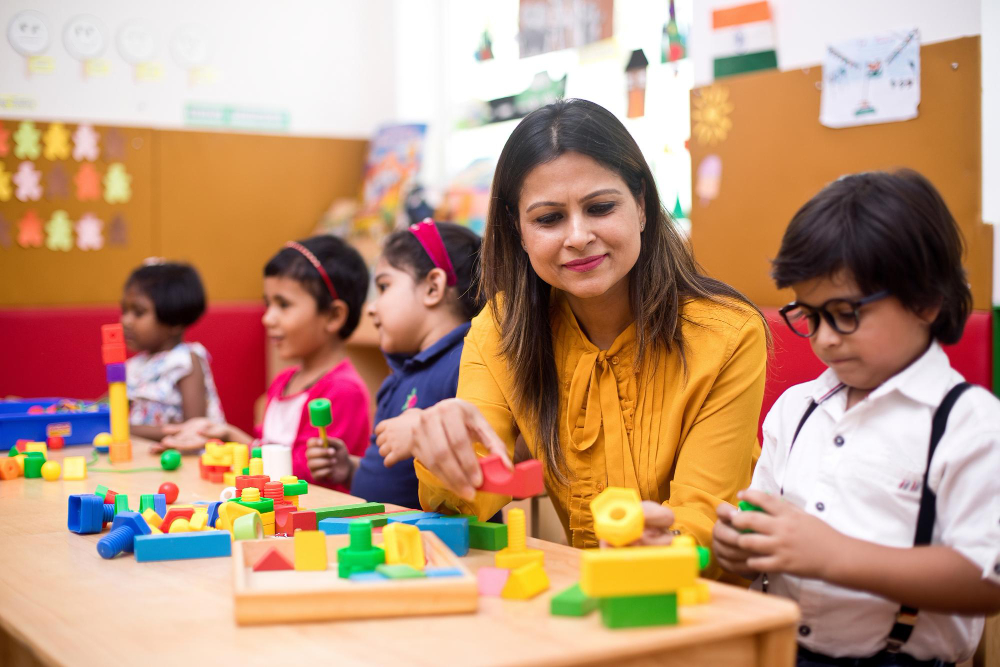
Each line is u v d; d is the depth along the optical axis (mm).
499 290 1145
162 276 2279
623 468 1076
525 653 621
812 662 881
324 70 3449
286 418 1851
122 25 3078
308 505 1149
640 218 1064
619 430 1080
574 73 2914
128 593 791
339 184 3494
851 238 819
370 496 1490
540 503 1780
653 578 665
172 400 2250
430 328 1571
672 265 1090
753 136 2119
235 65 3285
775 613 692
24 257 2932
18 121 2898
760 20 2178
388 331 1573
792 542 764
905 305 830
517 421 1137
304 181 3420
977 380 1644
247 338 3250
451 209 3014
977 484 795
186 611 737
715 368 1045
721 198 2193
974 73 1745
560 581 799
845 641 866
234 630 686
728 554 828
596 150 985
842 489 879
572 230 986
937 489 830
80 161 3002
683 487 1002
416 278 1562
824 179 1988
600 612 684
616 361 1101
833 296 838
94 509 1024
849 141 1940
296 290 1887
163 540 906
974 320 1653
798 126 2029
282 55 3369
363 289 1971
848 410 902
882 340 835
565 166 981
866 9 1973
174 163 3170
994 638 1075
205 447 1596
